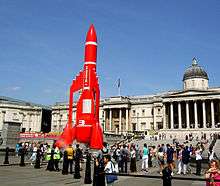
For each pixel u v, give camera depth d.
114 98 129.88
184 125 112.50
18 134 49.19
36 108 137.00
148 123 123.69
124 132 119.44
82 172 30.44
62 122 138.00
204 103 105.62
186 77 122.56
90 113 42.88
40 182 22.53
